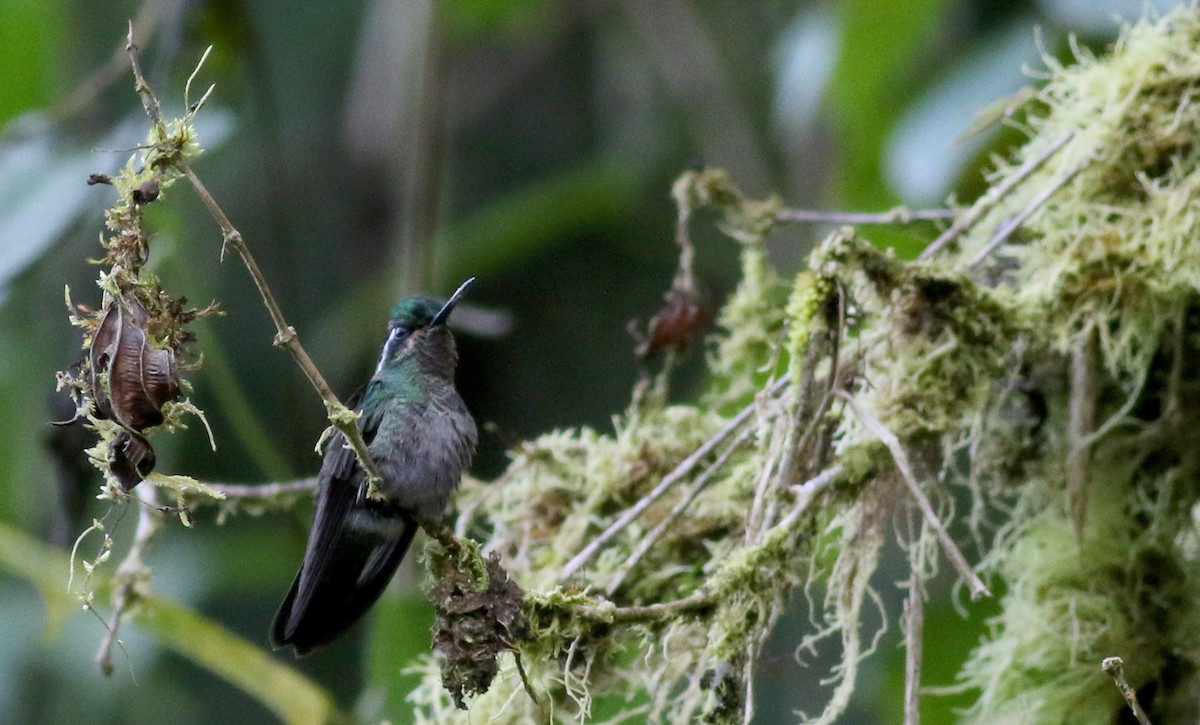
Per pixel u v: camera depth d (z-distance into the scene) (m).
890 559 9.16
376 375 6.95
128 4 12.17
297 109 14.32
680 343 7.63
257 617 12.27
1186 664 6.67
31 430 10.10
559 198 12.73
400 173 12.88
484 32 13.20
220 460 12.50
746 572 5.62
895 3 8.31
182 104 9.75
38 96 9.59
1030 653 6.73
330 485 6.43
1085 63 7.11
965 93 8.21
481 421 13.42
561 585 5.90
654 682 6.11
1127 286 6.45
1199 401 6.71
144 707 11.61
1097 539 6.76
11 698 10.95
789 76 9.22
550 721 5.50
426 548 5.21
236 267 13.40
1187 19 6.77
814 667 9.10
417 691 6.48
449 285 12.55
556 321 13.77
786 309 6.25
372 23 14.04
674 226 13.75
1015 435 6.92
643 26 13.79
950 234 6.67
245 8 9.68
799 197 12.17
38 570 7.57
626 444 7.27
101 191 7.70
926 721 8.07
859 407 5.81
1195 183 6.39
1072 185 6.68
